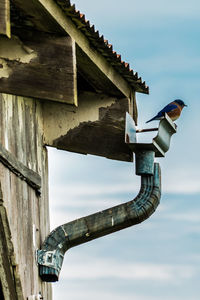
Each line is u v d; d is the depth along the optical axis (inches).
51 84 478.9
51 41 485.1
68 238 557.9
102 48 538.9
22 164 522.3
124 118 589.0
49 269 546.9
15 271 497.7
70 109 588.4
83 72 562.9
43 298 556.4
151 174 573.6
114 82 573.3
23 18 478.6
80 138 586.6
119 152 585.0
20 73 478.6
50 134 585.9
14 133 515.2
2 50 480.7
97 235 565.9
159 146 580.1
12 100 515.8
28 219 532.1
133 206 567.8
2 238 490.6
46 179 582.6
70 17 493.0
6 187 490.6
